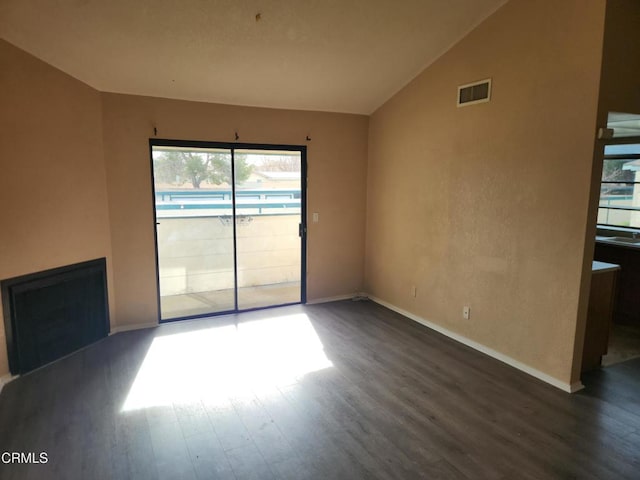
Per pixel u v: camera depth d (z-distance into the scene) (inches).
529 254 130.0
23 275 129.3
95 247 155.9
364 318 187.3
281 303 206.1
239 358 144.1
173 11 118.0
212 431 101.8
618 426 104.2
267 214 197.6
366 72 166.1
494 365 139.3
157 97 163.6
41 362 136.8
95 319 157.4
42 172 133.5
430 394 120.3
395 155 189.9
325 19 130.0
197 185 178.4
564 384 122.6
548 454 93.6
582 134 112.4
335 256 212.7
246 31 131.3
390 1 124.4
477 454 93.7
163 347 153.3
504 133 135.0
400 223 189.8
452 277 161.2
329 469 88.4
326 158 202.4
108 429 102.4
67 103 141.2
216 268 189.3
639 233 192.1
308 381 127.9
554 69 118.1
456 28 142.6
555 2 116.3
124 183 162.4
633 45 112.8
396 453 93.9
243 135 181.9
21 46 123.3
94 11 113.6
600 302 131.8
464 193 152.6
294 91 175.5
